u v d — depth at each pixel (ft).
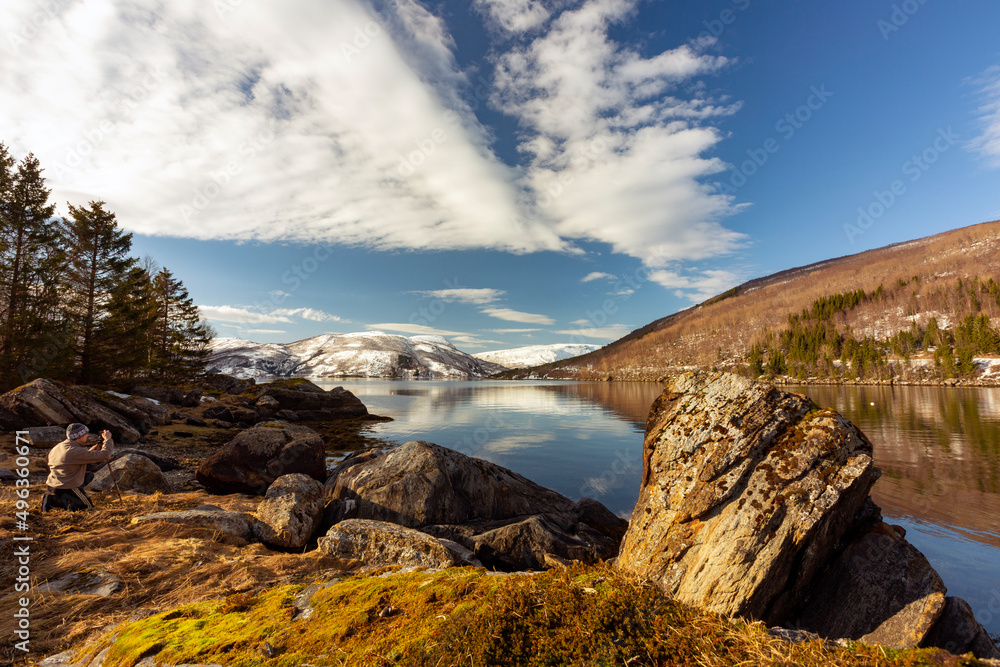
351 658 8.38
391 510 32.48
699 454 16.51
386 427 116.06
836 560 15.05
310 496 30.01
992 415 118.52
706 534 14.61
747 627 8.75
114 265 100.99
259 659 8.95
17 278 80.18
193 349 168.14
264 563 20.54
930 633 13.10
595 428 113.70
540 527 29.84
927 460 64.44
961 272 533.55
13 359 73.61
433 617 9.43
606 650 7.76
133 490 35.06
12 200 80.48
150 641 10.37
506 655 7.79
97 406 59.47
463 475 37.06
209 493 40.11
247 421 98.84
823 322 495.82
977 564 31.24
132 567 18.92
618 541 34.32
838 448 14.79
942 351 332.39
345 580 13.52
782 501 14.11
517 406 187.52
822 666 7.39
